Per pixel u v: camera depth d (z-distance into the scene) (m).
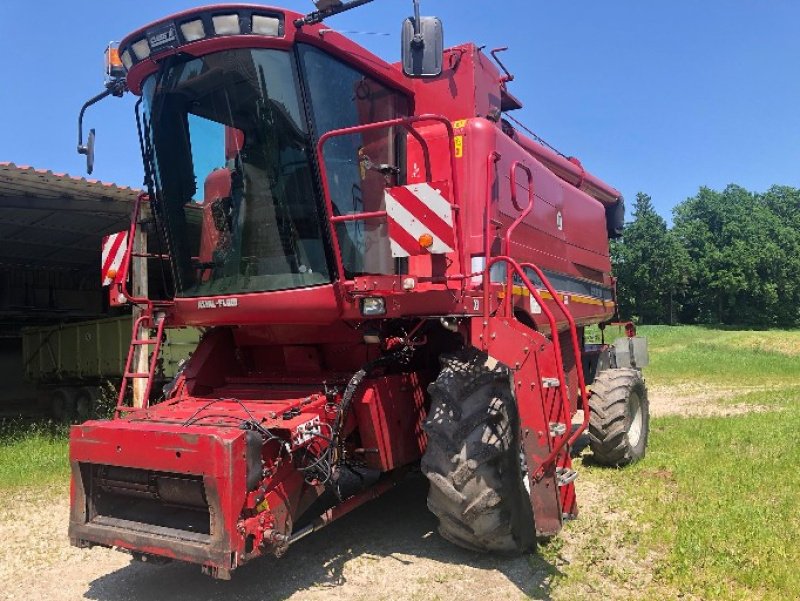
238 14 4.28
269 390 5.03
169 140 4.94
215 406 4.70
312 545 5.05
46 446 9.31
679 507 5.39
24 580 4.67
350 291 4.39
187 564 4.84
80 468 4.20
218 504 3.68
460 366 4.43
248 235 4.70
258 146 4.55
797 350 27.02
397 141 5.30
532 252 6.32
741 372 18.89
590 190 9.20
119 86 5.23
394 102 5.39
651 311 79.00
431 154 5.42
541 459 4.39
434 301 4.42
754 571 4.09
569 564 4.45
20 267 16.95
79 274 18.20
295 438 4.05
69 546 5.36
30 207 10.78
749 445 7.70
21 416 14.68
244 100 4.53
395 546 4.98
